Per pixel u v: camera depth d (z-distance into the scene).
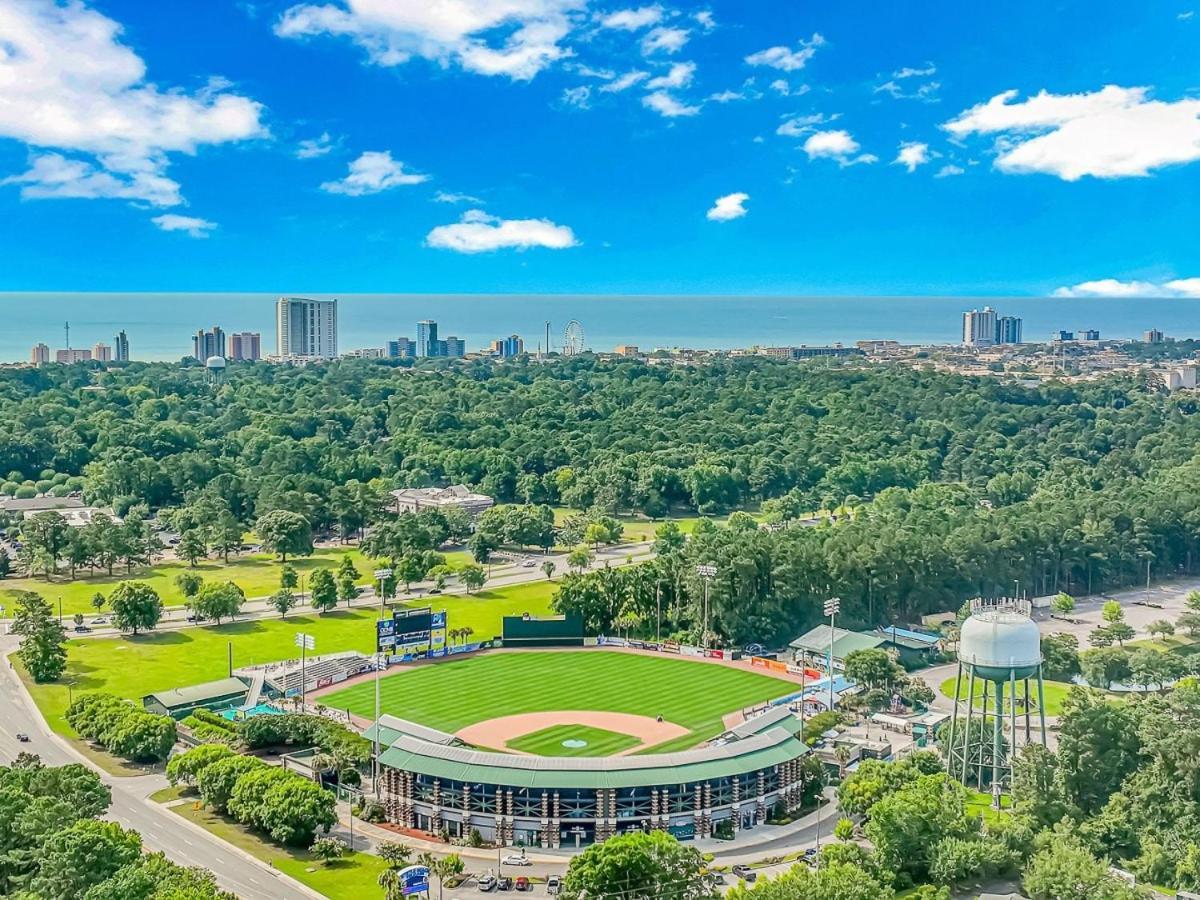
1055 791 198.88
